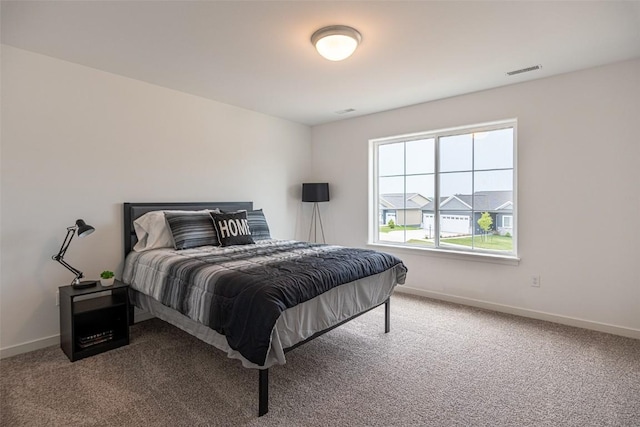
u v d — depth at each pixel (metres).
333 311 2.20
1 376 2.12
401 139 4.18
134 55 2.55
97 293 2.68
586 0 1.85
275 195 4.43
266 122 4.30
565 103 2.94
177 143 3.38
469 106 3.47
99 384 2.03
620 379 2.08
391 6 1.91
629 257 2.70
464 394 1.93
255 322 1.67
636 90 2.64
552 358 2.36
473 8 1.93
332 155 4.71
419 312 3.33
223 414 1.75
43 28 2.14
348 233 4.58
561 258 3.00
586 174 2.86
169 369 2.21
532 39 2.31
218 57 2.58
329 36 2.13
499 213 3.45
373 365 2.27
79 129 2.72
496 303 3.38
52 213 2.59
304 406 1.82
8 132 2.38
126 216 2.98
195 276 2.12
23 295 2.46
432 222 3.93
